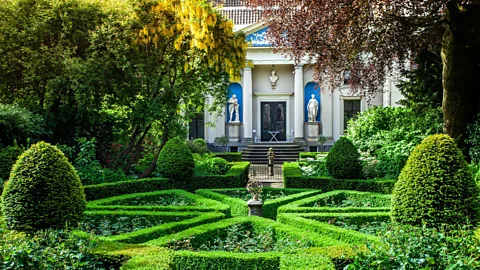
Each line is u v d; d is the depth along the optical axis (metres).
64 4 12.70
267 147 25.52
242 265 4.98
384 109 15.34
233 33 13.45
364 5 9.45
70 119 13.41
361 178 11.41
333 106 26.95
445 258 4.19
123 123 13.85
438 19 11.10
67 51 12.35
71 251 4.73
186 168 11.80
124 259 4.95
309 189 10.41
